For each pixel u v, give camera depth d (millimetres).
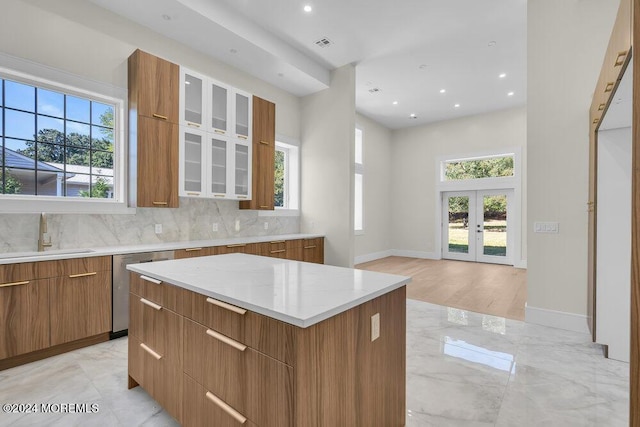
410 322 3205
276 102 4863
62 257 2408
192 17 3197
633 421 1119
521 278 5320
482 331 2961
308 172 5164
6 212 2502
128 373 1947
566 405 1823
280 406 1070
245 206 4215
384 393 1448
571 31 2961
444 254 7469
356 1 3324
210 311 1350
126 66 3189
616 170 2436
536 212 3141
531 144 3166
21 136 2707
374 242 7418
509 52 4336
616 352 2387
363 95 5816
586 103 2885
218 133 3697
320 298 1222
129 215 3236
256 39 3705
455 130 7148
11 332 2180
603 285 2453
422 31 3861
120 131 3186
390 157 8008
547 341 2723
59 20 2781
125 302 2764
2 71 2527
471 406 1814
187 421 1475
